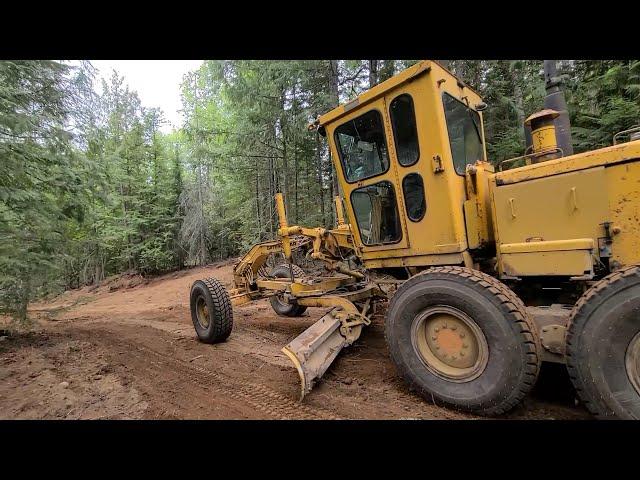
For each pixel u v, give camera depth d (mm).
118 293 14336
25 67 5043
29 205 5125
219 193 17656
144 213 17812
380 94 3217
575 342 2139
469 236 3029
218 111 17047
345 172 3740
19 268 5047
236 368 3662
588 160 2408
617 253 2295
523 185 2672
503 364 2283
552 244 2482
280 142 12789
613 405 1992
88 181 5637
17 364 4246
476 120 3631
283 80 9758
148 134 19188
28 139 4988
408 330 2775
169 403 2895
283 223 4652
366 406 2643
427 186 3076
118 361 4145
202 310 4867
